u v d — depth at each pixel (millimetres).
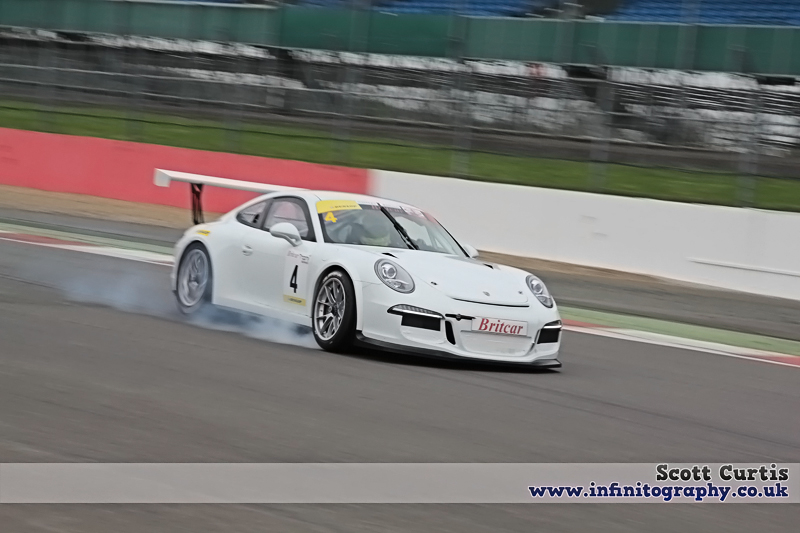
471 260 27719
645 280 55781
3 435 15758
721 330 41812
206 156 72188
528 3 83938
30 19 99062
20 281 34812
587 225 58812
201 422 17531
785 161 76000
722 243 55438
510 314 24859
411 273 25016
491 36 82625
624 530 13773
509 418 20094
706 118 77875
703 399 25156
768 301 52219
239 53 92250
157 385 20172
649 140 79438
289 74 90688
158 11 95125
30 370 20609
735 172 76188
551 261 59438
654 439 19766
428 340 24125
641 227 57500
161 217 68000
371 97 87750
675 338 37469
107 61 97000
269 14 90562
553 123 81125
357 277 24766
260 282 27797
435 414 19734
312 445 16688
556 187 74500
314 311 25812
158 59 95438
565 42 80188
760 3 78062
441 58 84188
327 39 88188
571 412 21406
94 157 75938
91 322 27375
